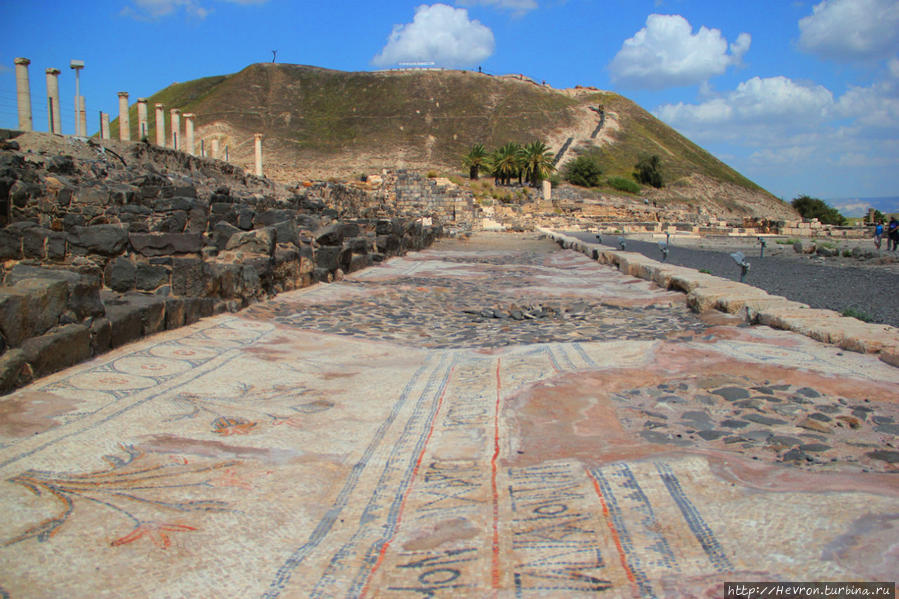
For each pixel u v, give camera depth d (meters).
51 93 27.09
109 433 4.95
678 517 3.46
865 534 3.09
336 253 16.33
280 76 127.12
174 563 3.22
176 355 7.61
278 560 3.26
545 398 5.89
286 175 55.56
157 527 3.57
